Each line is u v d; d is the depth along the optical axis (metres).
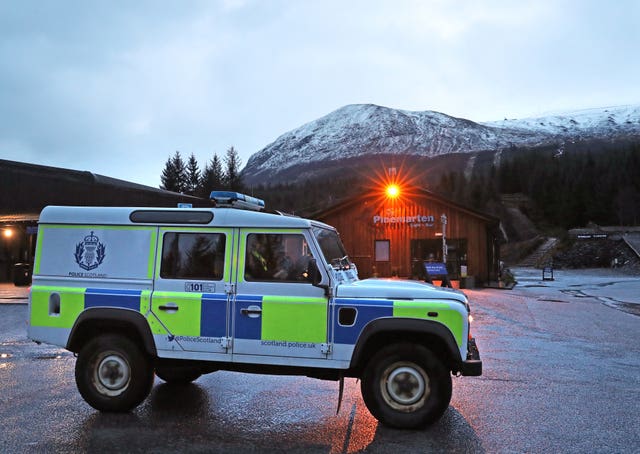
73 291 5.52
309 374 5.12
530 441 4.64
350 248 27.25
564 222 80.50
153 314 5.31
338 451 4.41
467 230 25.75
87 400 5.43
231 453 4.37
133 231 5.52
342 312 4.98
